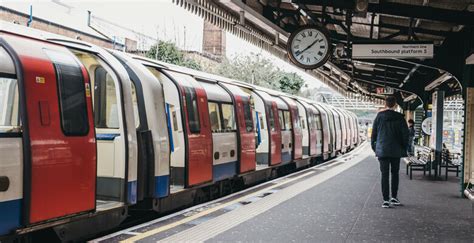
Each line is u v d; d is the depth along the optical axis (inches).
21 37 229.5
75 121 240.8
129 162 281.4
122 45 1219.2
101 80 299.0
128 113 283.6
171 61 1162.6
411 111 1197.1
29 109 213.9
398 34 514.9
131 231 259.8
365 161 808.3
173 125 360.2
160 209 324.5
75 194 239.0
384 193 345.1
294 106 706.8
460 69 457.4
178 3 395.9
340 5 424.5
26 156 210.2
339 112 1144.2
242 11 458.9
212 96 421.7
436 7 411.8
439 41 592.1
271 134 575.2
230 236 251.3
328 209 331.3
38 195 216.2
